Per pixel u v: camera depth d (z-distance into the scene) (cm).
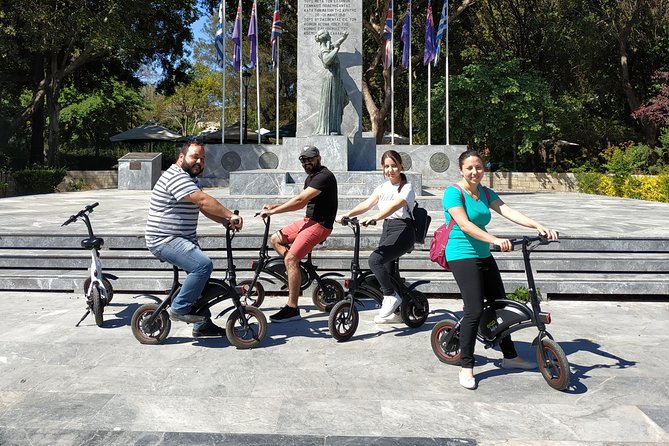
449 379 448
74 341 538
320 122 1808
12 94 3550
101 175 3048
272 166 2469
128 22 2725
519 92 2794
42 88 3006
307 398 410
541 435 352
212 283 519
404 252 572
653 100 2928
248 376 452
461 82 2775
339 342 541
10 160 3294
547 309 674
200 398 409
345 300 543
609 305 693
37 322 604
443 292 729
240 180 1566
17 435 349
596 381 441
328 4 2042
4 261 796
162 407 392
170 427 362
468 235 443
